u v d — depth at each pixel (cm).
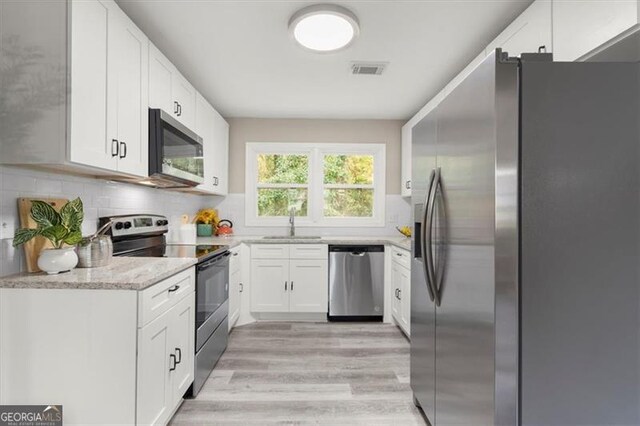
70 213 159
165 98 229
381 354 279
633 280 111
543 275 111
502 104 111
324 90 320
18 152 142
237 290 335
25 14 142
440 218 159
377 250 362
